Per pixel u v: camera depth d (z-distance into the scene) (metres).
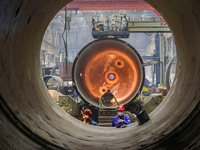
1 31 4.07
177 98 5.87
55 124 5.55
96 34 14.85
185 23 5.59
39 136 3.86
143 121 6.84
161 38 22.38
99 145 4.76
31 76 6.12
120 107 9.38
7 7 4.00
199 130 3.64
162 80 21.47
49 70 24.50
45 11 6.25
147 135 5.03
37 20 6.03
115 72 13.34
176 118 4.71
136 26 15.41
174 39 7.27
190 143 3.54
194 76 4.97
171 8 6.09
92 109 12.53
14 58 4.88
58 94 14.72
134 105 12.42
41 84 7.15
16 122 3.75
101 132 6.66
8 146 3.12
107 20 15.29
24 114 4.31
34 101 5.50
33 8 5.27
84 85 12.45
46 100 6.86
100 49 12.42
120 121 7.93
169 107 6.18
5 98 3.85
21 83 5.06
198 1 4.16
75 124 6.95
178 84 6.47
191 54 5.53
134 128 6.71
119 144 4.82
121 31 14.98
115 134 6.31
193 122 3.93
